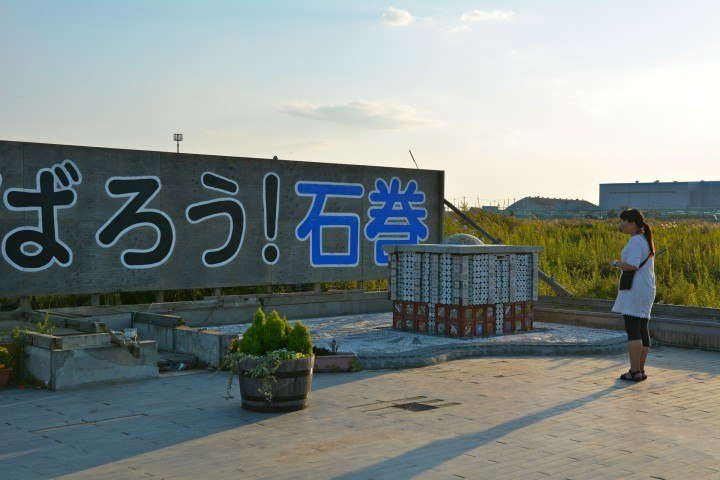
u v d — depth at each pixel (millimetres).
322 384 9570
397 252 13867
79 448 6637
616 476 5887
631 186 100312
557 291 16562
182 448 6637
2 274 12312
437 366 10906
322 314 16406
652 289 9891
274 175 15602
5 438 6984
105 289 13367
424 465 6145
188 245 14398
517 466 6129
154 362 9945
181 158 14250
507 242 28438
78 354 9289
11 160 12367
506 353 11914
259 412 7973
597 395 8953
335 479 5781
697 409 8242
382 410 8117
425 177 18125
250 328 8289
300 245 16047
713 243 26766
